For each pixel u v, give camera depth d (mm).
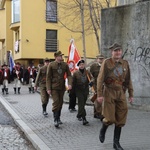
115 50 6355
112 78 6375
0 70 20406
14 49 35938
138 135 7691
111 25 12234
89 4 20516
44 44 32500
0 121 10734
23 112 12086
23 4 31750
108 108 6352
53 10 32281
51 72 8992
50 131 8430
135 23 11562
